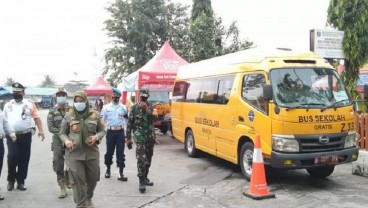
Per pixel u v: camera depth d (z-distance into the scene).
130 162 11.05
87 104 6.12
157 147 14.00
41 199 7.09
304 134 7.29
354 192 7.30
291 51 8.38
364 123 9.54
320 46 11.48
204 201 6.91
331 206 6.39
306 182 8.19
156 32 31.14
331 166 8.12
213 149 10.03
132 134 8.24
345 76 12.11
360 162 8.71
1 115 7.25
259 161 7.11
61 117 7.27
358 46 11.62
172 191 7.61
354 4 11.64
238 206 6.55
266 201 6.81
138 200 7.00
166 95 17.83
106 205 6.70
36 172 9.62
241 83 8.62
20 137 7.64
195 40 20.89
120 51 30.39
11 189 7.74
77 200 6.02
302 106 7.35
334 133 7.48
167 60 15.40
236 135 8.70
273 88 7.53
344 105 7.69
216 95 9.86
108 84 29.95
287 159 7.16
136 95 15.37
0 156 7.30
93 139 5.96
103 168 10.12
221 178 8.69
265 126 7.59
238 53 9.60
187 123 11.85
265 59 8.00
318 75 7.92
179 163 10.67
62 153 7.16
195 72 11.77
